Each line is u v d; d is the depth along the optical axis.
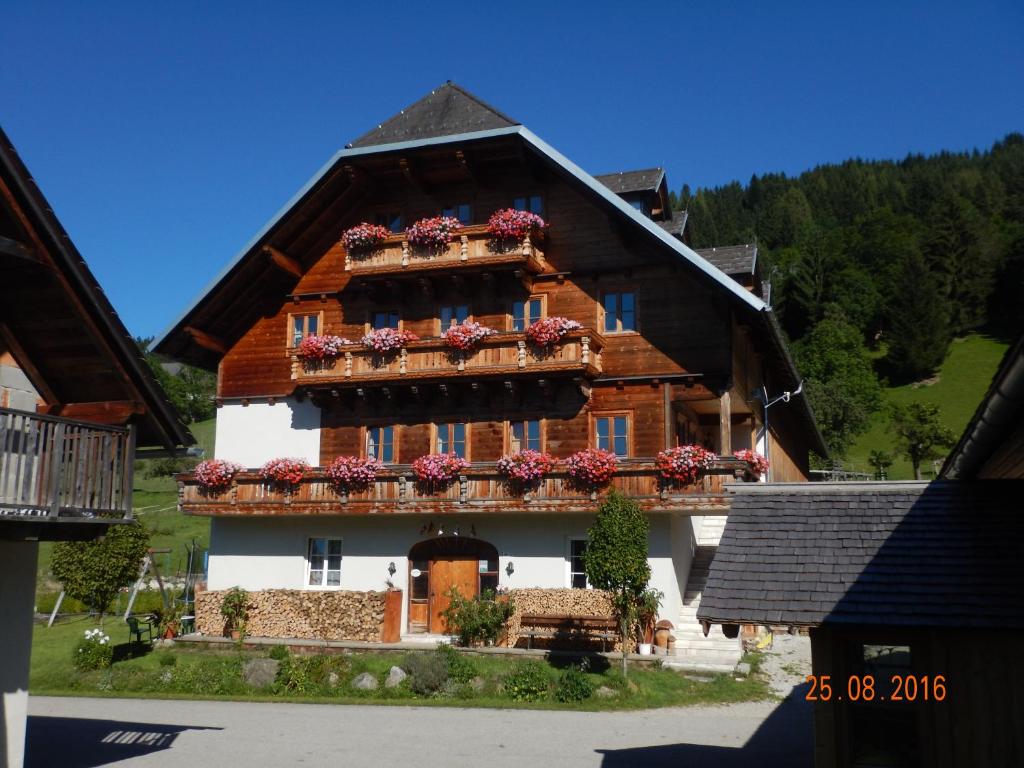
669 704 17.84
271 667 20.00
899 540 9.87
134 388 12.18
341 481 24.55
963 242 89.06
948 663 8.69
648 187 26.19
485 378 24.14
